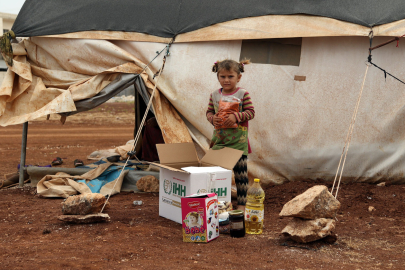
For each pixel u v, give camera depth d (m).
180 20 5.49
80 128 16.59
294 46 5.34
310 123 5.36
